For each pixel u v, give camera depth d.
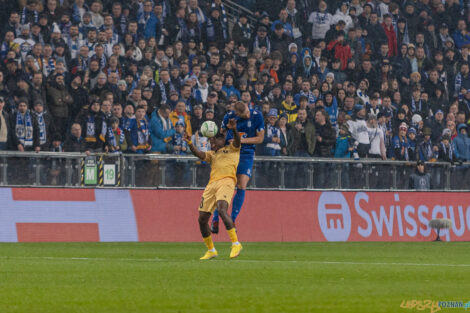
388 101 88.94
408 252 51.66
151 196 65.31
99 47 74.06
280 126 77.00
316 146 79.69
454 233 77.31
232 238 37.53
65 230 61.69
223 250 50.47
